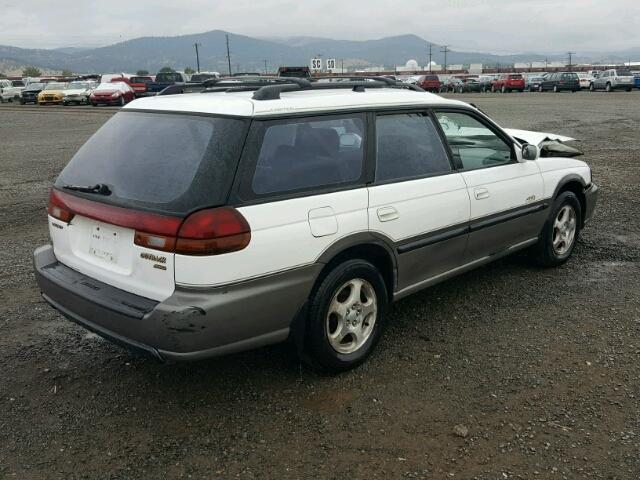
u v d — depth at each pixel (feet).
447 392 12.07
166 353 10.43
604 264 19.57
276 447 10.46
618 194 29.55
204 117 11.39
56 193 12.86
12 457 10.29
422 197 13.78
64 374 13.06
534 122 64.95
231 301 10.51
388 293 13.75
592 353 13.53
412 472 9.75
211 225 10.23
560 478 9.54
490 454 10.15
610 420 11.02
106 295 11.34
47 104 131.13
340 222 11.96
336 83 13.99
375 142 13.10
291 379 12.70
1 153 50.44
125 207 11.04
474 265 15.98
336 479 9.62
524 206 17.07
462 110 15.67
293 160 11.63
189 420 11.32
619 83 147.64
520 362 13.21
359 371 12.96
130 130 12.37
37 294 17.63
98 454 10.37
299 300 11.55
